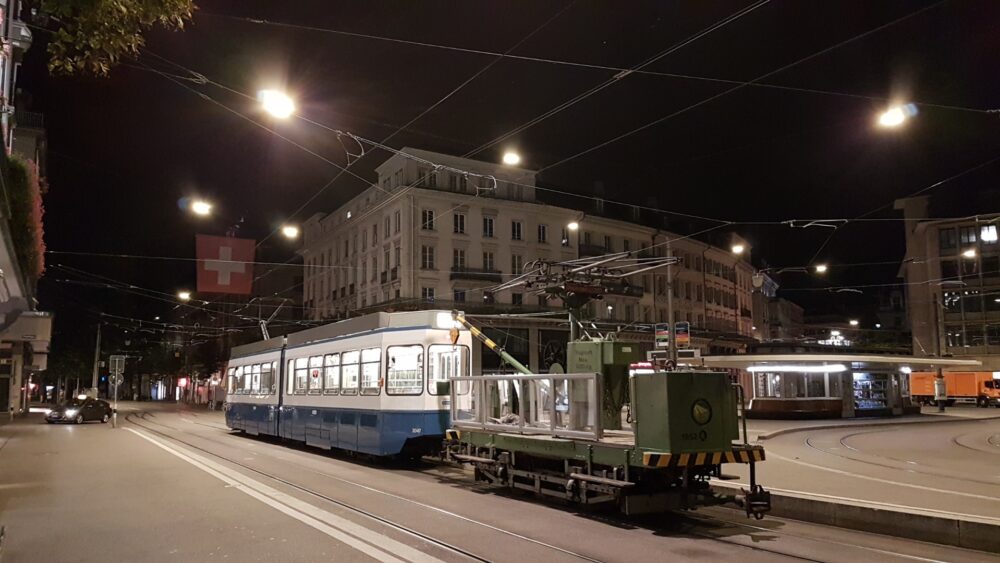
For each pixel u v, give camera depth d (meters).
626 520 9.52
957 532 8.02
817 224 25.41
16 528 8.87
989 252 56.56
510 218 47.94
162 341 80.19
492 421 12.11
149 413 49.41
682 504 8.87
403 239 44.25
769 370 32.66
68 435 25.75
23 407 44.69
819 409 32.09
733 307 67.12
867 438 22.81
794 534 8.71
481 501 10.98
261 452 19.14
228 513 9.79
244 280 29.55
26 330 23.62
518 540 8.18
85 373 63.84
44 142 32.88
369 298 49.28
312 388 19.20
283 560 7.26
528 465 11.13
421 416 14.79
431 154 45.97
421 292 43.88
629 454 8.84
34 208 15.88
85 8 5.75
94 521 9.27
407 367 15.22
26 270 15.11
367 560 7.24
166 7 6.05
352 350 17.09
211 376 65.38
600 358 10.23
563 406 10.28
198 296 73.75
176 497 11.16
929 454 17.41
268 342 23.47
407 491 11.98
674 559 7.32
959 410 45.91
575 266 12.58
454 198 45.78
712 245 62.66
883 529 8.71
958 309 57.09
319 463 16.45
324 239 59.22
